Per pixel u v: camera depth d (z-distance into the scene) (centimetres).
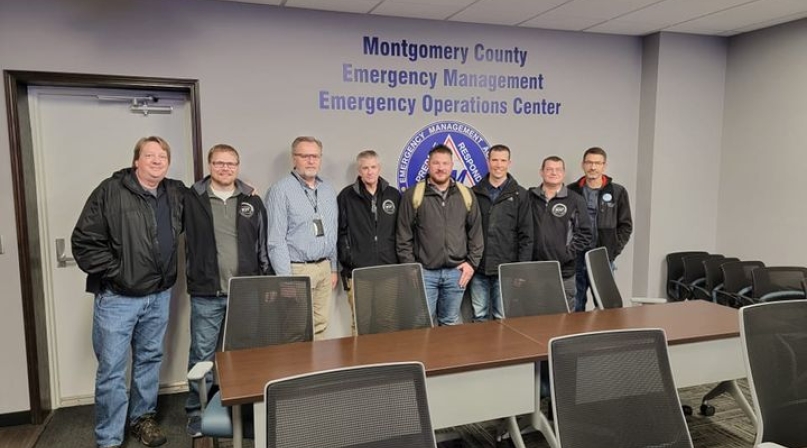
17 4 285
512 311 276
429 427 125
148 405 279
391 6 339
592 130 429
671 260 434
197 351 293
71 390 326
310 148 306
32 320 296
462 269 341
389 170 375
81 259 245
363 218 335
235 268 292
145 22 310
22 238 290
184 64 319
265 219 308
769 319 167
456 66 384
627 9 354
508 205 355
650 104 430
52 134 310
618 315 267
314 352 213
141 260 257
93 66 301
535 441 271
